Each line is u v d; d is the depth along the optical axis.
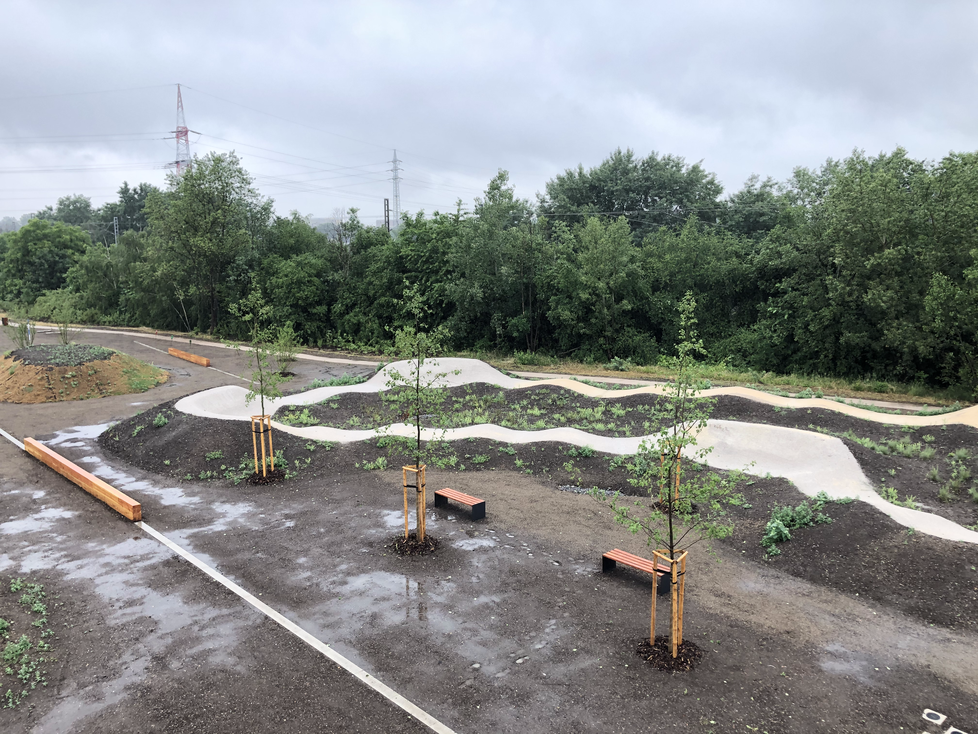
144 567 9.63
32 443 15.91
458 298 35.38
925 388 24.50
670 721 6.07
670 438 7.79
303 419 18.58
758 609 8.26
